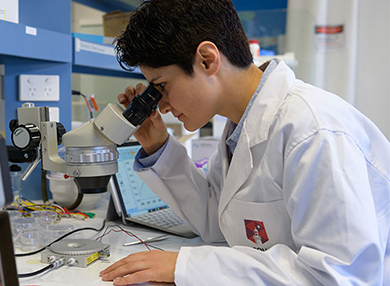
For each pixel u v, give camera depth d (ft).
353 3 9.85
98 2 7.72
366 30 10.03
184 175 4.20
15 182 4.75
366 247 2.61
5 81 5.32
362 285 2.68
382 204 3.14
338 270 2.63
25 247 3.62
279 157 3.10
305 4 10.17
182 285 2.87
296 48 10.37
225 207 3.51
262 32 10.55
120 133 3.16
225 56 3.30
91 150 3.16
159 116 4.10
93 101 6.68
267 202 3.23
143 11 3.16
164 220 4.67
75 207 4.98
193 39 3.10
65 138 3.19
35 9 5.43
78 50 5.54
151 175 4.14
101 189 3.26
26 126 3.30
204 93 3.28
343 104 3.16
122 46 3.26
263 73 3.51
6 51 4.34
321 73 10.28
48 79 5.35
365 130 3.17
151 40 3.08
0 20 4.24
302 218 2.81
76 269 3.23
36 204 4.76
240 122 3.50
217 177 4.35
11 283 1.94
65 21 5.43
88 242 3.60
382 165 3.17
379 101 10.14
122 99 4.17
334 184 2.69
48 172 5.13
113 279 3.02
